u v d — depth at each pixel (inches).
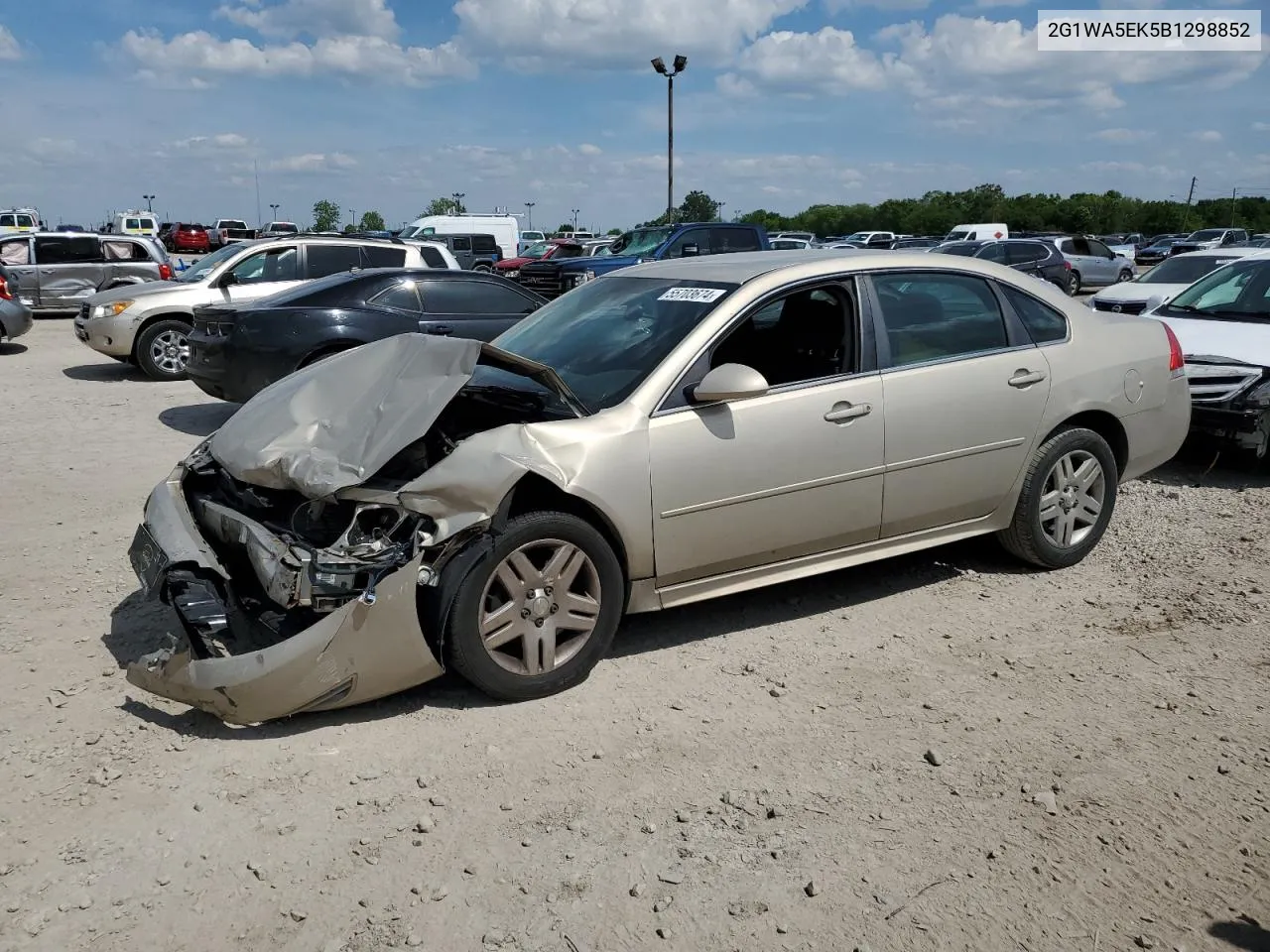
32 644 173.6
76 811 125.2
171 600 154.1
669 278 193.8
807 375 178.4
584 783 132.3
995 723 148.4
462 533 144.9
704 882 112.9
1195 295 331.9
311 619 147.0
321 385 166.7
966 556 220.2
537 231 2278.5
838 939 104.1
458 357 157.4
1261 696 156.6
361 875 114.0
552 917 107.2
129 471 299.7
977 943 103.6
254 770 134.9
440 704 153.5
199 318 358.3
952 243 1088.2
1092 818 124.7
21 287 757.3
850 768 136.2
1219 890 111.9
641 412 159.9
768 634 180.5
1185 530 239.3
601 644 158.4
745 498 167.3
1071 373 203.0
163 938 103.8
